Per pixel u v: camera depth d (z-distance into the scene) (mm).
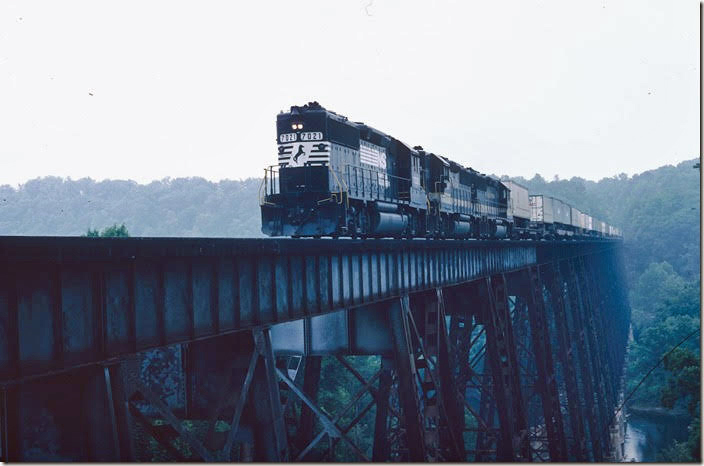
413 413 20562
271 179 30062
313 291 17328
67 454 10297
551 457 39219
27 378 9383
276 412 14375
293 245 15891
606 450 62719
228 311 13703
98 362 10508
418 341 22641
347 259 19156
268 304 15156
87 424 10469
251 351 14359
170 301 12117
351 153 30438
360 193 29953
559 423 41125
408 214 34688
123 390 10781
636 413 90062
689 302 111625
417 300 27609
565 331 53125
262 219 29750
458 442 24984
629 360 114375
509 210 54094
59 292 9945
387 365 21375
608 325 95625
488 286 33094
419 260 24438
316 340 21359
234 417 13195
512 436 30016
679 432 80438
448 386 25469
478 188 47094
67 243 9812
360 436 56750
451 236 40031
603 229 137875
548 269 55500
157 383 14031
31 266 9602
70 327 10188
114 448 10383
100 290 10633
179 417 14164
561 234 74312
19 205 192250
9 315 9305
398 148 35375
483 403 44281
